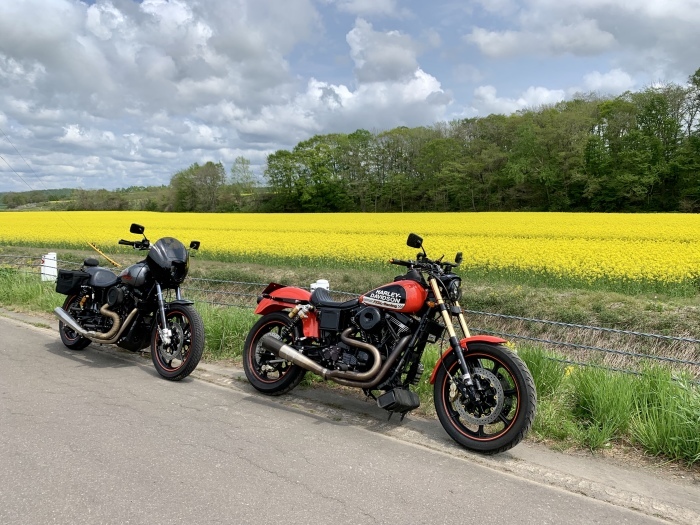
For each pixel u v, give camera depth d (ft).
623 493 11.37
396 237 80.18
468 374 13.69
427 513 10.33
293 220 138.72
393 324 15.23
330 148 281.95
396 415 15.99
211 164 278.46
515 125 255.91
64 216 163.43
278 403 16.85
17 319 29.76
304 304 17.33
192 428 14.43
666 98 214.48
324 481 11.55
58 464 12.05
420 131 280.51
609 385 15.53
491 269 46.88
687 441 12.98
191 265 55.72
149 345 21.83
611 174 210.18
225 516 10.02
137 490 10.94
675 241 72.74
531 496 11.16
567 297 33.71
